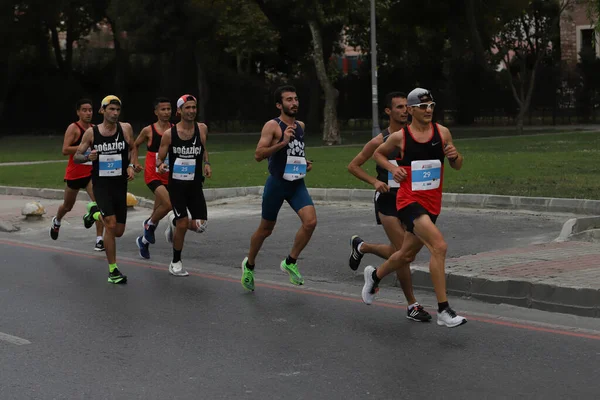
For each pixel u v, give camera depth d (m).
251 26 107.88
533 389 13.38
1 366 15.35
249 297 21.19
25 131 124.12
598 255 22.91
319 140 92.69
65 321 18.89
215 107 120.44
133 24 93.06
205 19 94.31
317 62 85.00
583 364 14.68
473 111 113.19
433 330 17.36
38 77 123.69
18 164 66.00
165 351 16.20
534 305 19.14
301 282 21.61
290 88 20.53
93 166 23.44
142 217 36.47
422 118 16.53
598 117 110.69
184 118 23.23
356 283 22.69
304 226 20.94
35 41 118.25
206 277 24.00
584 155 53.88
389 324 18.00
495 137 82.81
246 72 125.06
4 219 36.16
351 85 120.62
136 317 19.16
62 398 13.48
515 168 46.62
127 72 124.00
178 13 93.94
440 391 13.40
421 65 117.31
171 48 96.06
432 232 16.69
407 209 17.00
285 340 16.84
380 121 120.00
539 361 14.92
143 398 13.39
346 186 41.38
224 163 59.06
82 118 28.62
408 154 16.75
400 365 14.89
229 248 28.58
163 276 24.27
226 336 17.28
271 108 122.06
